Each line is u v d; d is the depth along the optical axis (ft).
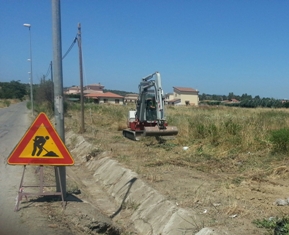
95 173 38.78
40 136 21.95
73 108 132.46
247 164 36.58
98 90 329.31
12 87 358.02
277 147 41.04
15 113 157.48
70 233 18.93
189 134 53.01
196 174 32.76
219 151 42.39
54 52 22.70
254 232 18.07
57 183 23.77
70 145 59.47
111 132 70.23
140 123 55.98
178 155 41.81
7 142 57.93
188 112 117.29
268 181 29.81
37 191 26.13
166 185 27.96
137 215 24.22
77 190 28.78
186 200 23.75
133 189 28.32
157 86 51.96
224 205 22.72
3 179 30.81
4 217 20.42
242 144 43.80
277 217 19.98
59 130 22.90
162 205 23.06
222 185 28.04
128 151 45.09
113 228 21.61
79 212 21.56
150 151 44.57
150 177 30.25
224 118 63.93
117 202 28.40
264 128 51.11
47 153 22.00
